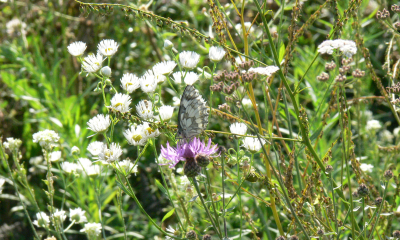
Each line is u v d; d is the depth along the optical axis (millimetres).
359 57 1130
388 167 1074
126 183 960
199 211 1131
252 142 939
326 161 966
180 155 917
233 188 1118
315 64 1192
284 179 978
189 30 939
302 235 1011
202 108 944
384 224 991
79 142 1188
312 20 959
